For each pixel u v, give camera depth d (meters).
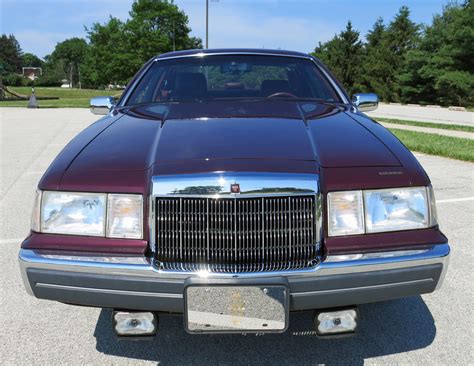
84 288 2.04
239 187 1.96
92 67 67.12
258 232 1.99
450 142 9.21
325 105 3.15
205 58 3.65
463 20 31.72
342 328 2.11
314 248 2.04
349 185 2.07
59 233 2.11
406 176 2.15
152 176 2.04
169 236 2.02
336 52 49.69
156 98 3.36
